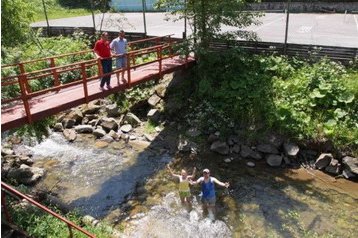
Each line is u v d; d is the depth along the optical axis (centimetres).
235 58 1600
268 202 1098
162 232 982
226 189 1167
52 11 4022
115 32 2247
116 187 1196
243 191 1155
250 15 1559
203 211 1067
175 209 1078
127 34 2191
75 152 1422
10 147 1457
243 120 1405
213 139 1402
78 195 1157
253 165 1289
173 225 1009
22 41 1562
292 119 1336
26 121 1026
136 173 1273
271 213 1048
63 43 2178
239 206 1084
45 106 1098
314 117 1346
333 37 2038
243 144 1360
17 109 1084
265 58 1605
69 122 1603
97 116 1647
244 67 1592
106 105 1697
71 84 1134
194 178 1230
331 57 1546
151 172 1277
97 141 1495
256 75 1528
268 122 1352
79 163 1346
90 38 2359
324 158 1240
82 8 4359
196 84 1608
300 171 1248
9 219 834
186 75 1667
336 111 1327
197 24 1560
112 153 1405
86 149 1440
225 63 1616
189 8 1554
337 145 1253
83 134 1555
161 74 1480
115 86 1290
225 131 1409
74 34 2367
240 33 1583
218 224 1007
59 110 1106
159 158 1361
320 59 1550
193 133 1453
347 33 2150
